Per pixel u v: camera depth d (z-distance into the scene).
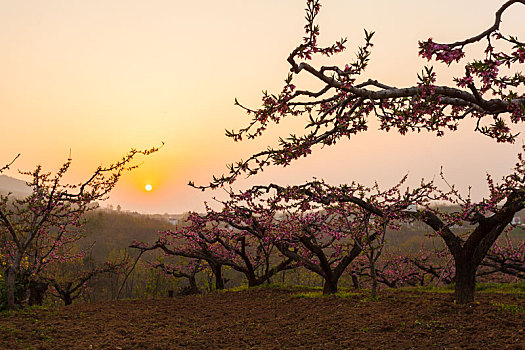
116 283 31.75
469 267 9.35
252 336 8.46
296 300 12.42
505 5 3.98
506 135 5.97
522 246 15.57
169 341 8.35
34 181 12.49
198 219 16.83
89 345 8.04
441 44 4.06
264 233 15.16
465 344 6.61
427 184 11.44
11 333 8.93
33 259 14.87
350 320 8.80
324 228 14.23
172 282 24.80
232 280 34.84
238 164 5.87
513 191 8.37
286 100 5.00
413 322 8.15
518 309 8.41
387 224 11.98
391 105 5.31
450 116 5.50
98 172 12.63
